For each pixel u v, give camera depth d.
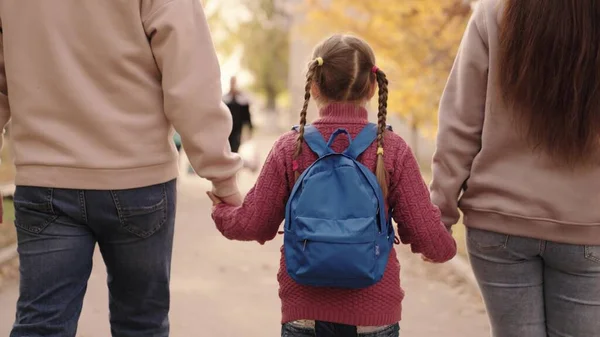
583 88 2.67
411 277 6.89
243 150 19.91
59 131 2.74
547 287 2.88
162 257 2.92
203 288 6.45
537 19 2.69
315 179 2.60
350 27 9.30
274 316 5.62
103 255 2.92
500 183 2.84
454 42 8.09
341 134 2.74
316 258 2.49
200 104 2.77
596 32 2.66
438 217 2.75
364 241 2.51
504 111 2.82
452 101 3.03
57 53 2.72
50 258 2.75
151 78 2.82
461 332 5.26
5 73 2.85
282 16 35.62
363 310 2.64
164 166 2.87
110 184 2.74
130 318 2.96
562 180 2.76
